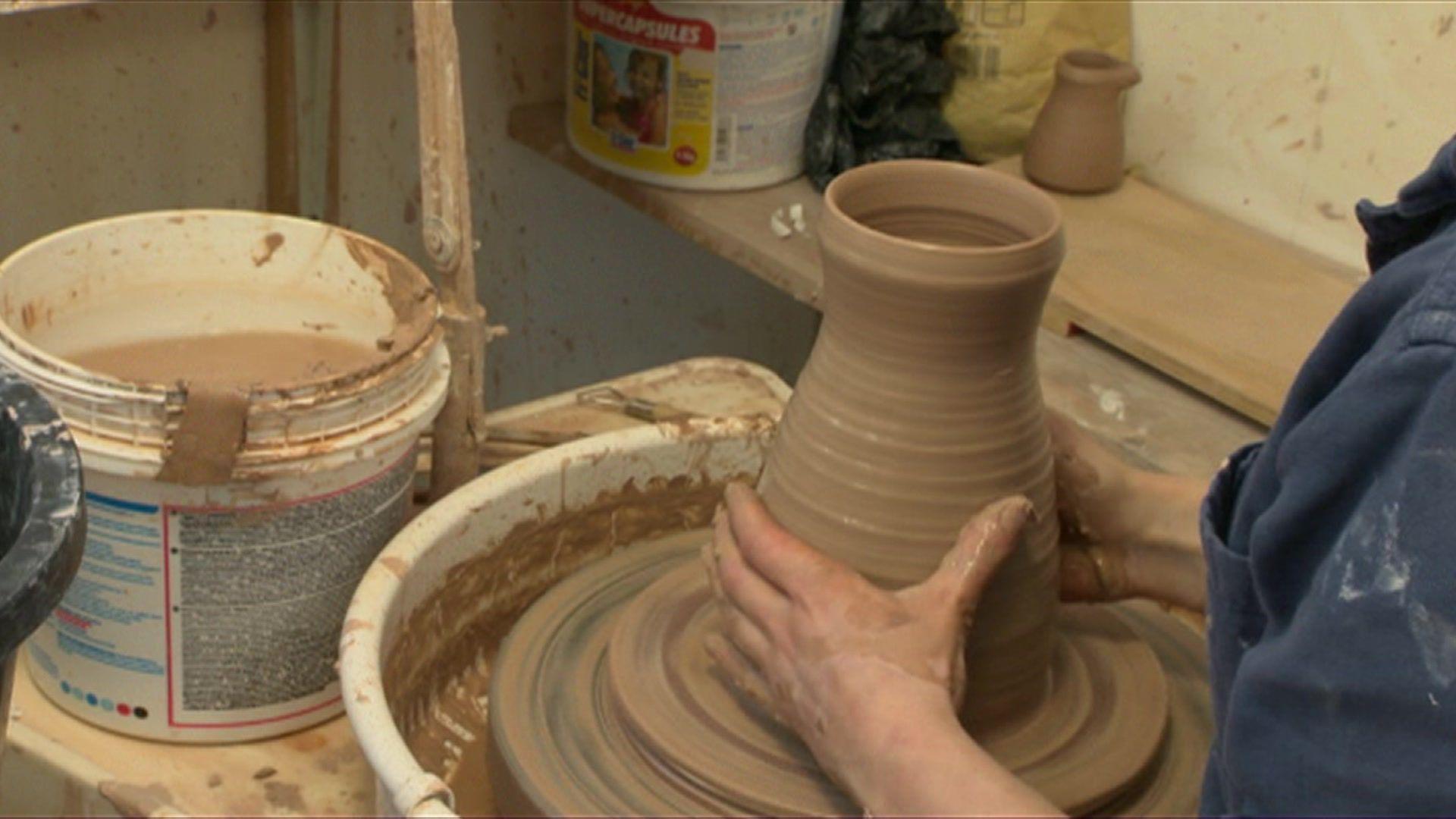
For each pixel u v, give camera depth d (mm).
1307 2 2018
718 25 2025
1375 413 733
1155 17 2203
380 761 1056
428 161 1337
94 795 1272
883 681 933
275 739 1339
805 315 2754
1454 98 1895
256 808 1258
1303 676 746
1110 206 2127
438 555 1314
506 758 1149
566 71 2238
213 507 1211
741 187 2148
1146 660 1241
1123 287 1905
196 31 1936
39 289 1360
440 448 1464
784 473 1091
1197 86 2176
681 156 2111
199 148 2008
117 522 1217
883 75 2162
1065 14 2178
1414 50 1923
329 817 1257
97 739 1317
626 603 1334
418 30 1297
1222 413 1771
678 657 1177
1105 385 1807
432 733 1340
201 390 1164
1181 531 1252
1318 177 2068
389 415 1270
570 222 2439
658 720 1127
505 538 1400
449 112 1317
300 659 1312
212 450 1163
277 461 1196
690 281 2609
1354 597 726
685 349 2666
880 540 1046
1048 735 1140
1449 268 721
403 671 1299
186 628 1265
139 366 1401
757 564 1027
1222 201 2195
